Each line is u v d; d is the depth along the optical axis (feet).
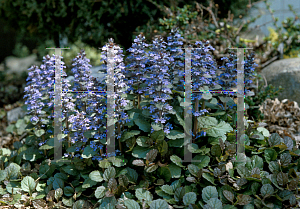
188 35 14.08
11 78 25.84
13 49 36.83
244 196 7.66
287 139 9.67
